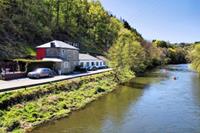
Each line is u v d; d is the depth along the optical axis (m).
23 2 97.56
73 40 113.81
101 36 137.88
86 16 138.88
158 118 34.50
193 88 60.50
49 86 40.19
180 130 29.88
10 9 89.56
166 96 50.12
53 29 106.06
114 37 142.62
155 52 141.62
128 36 126.75
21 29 85.69
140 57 100.50
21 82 41.94
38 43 88.31
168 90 57.44
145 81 73.69
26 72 51.09
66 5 118.69
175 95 51.22
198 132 29.31
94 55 104.69
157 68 133.38
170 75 92.56
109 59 95.56
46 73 51.28
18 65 52.88
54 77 51.91
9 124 26.62
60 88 42.81
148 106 41.31
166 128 30.42
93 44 127.75
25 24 90.50
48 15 110.75
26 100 33.25
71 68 68.94
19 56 67.69
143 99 46.88
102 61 96.75
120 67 81.25
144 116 35.41
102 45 135.00
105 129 29.31
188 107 41.03
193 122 33.03
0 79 45.41
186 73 101.75
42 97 36.44
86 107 39.34
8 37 75.56
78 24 131.12
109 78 69.00
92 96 47.25
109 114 35.72
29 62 52.50
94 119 33.00
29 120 29.36
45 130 27.77
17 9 93.56
